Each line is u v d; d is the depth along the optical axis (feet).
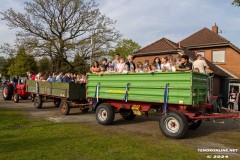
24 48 89.66
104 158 19.03
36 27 89.97
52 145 22.08
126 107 31.40
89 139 24.43
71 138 24.70
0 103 55.47
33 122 33.32
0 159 18.42
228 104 66.90
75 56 93.66
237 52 82.33
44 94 46.60
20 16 88.84
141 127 31.27
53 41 89.25
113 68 35.63
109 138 25.03
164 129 26.09
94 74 33.55
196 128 30.60
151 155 19.94
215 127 32.35
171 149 21.76
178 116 25.34
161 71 27.02
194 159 19.30
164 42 82.58
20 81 60.13
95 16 93.56
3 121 33.22
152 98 27.68
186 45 89.92
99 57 93.66
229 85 80.74
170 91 26.13
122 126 31.78
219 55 85.97
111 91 31.65
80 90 41.98
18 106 50.62
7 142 23.02
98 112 32.86
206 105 28.43
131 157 19.36
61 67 96.12
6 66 166.30
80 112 43.68
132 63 34.09
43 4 89.15
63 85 41.70
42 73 53.16
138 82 28.91
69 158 18.88
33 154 19.54
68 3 91.50
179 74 25.43
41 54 90.17
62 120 35.47
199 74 26.58
